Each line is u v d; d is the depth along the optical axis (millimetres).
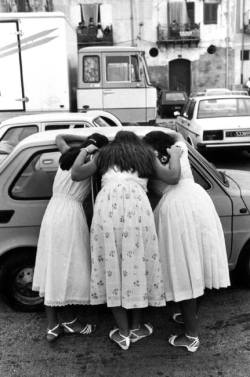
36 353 3342
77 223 3213
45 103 10414
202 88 32094
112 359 3232
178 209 3080
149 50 31172
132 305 3059
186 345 3281
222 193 3928
